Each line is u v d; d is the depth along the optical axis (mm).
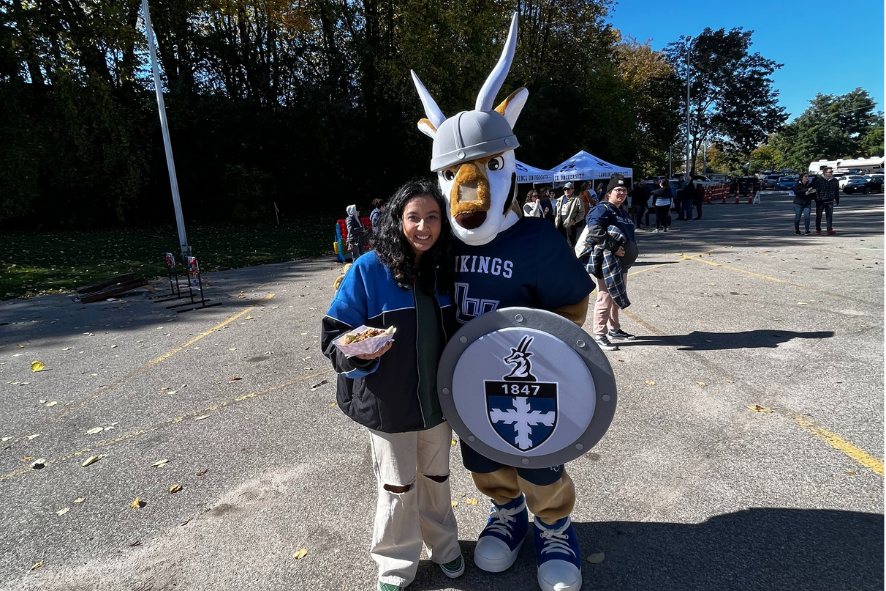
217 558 2512
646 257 11000
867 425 3408
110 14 18984
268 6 23062
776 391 4016
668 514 2648
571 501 2164
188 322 7363
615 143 35625
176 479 3244
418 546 2182
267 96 25250
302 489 3064
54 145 19641
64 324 7629
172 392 4699
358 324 1971
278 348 5875
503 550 2295
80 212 21516
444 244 1984
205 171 23609
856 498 2678
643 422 3637
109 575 2439
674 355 4930
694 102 52812
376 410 1980
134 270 12648
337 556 2484
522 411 1973
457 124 1924
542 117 29547
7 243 17188
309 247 16625
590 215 5125
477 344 1956
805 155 82625
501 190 1921
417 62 23922
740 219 19438
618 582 2211
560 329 1871
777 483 2848
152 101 21234
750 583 2164
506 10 27703
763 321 5840
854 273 8125
